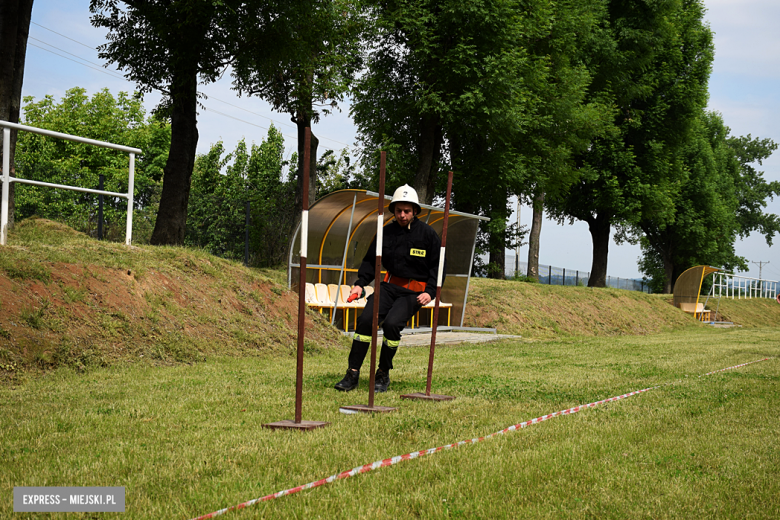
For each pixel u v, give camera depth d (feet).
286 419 14.80
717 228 153.69
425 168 76.07
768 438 14.38
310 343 33.78
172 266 32.65
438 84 72.33
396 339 20.30
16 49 38.86
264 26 49.98
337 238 48.93
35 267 24.20
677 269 170.19
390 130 79.97
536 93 82.99
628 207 109.70
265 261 72.28
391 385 21.91
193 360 26.25
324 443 12.41
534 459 11.64
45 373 20.39
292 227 72.84
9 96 35.78
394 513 8.66
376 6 70.69
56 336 22.31
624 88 107.96
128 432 13.00
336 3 57.93
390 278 20.75
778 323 146.82
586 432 14.34
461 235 57.72
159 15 46.91
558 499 9.52
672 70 117.60
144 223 61.31
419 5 69.46
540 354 38.50
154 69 52.24
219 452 11.50
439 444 12.71
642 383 24.44
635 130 115.85
